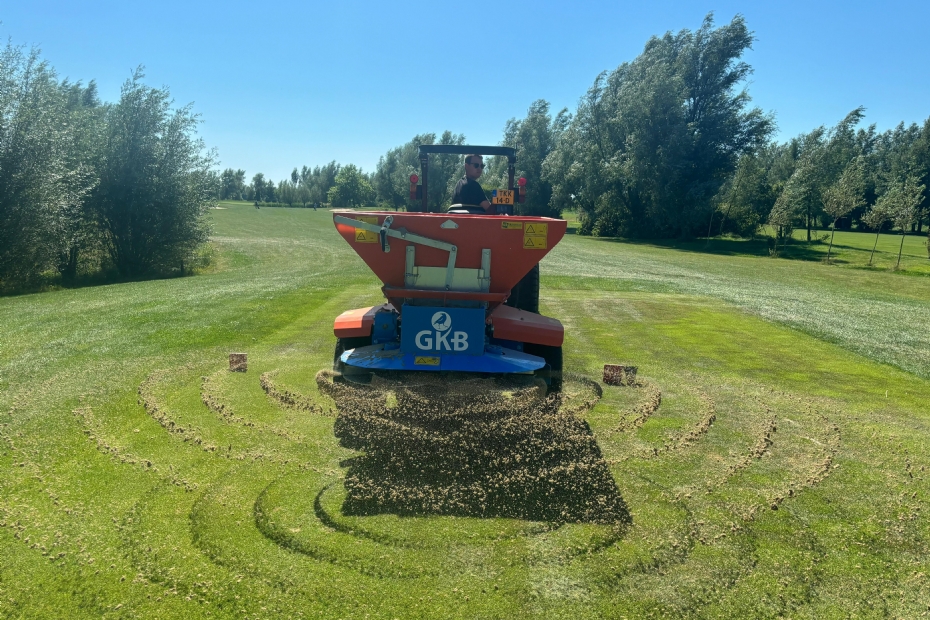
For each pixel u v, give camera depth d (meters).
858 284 22.94
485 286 5.38
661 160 46.53
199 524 3.66
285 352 8.06
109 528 3.59
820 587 3.23
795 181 42.53
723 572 3.34
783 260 34.75
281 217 74.56
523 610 2.98
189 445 4.86
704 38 48.72
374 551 3.45
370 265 5.41
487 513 3.92
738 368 7.95
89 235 22.92
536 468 4.61
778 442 5.33
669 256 34.97
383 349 5.75
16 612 2.85
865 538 3.73
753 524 3.87
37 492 4.00
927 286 22.94
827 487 4.43
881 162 69.69
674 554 3.50
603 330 10.41
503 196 6.97
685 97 46.50
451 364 5.41
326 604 2.98
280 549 3.44
